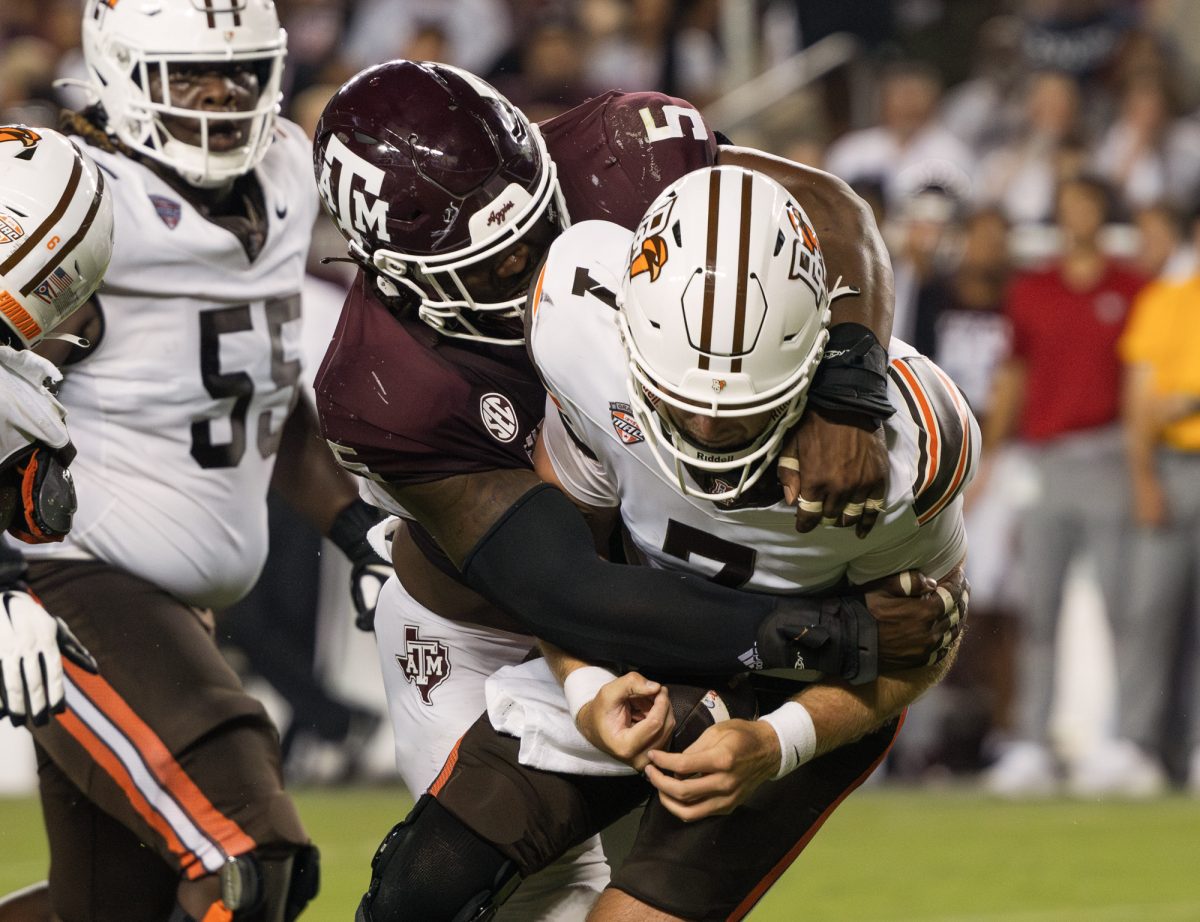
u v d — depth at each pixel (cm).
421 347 977
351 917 1461
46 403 923
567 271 923
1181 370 2300
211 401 1147
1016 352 2356
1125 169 2880
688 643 895
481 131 952
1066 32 3027
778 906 1560
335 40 2864
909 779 2467
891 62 3023
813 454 835
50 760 1124
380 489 1054
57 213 919
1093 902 1577
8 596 947
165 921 1145
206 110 1141
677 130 1016
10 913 1150
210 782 1055
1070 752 2433
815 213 964
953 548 927
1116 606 2355
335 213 982
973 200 2614
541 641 970
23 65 2497
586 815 976
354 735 2248
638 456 898
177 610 1127
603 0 3073
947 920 1494
